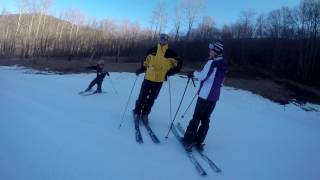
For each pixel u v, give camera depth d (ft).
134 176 14.46
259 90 92.32
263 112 56.80
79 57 185.68
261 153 21.50
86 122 20.90
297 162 21.15
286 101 82.43
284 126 38.65
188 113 30.40
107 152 16.37
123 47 200.75
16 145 15.16
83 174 13.62
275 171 18.47
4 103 23.17
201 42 162.20
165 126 22.99
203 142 21.17
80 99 30.76
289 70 138.21
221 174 16.56
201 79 18.81
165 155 17.49
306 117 65.67
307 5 150.41
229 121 32.19
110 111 25.43
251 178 16.78
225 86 91.50
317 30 143.43
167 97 46.03
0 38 201.05
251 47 154.71
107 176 13.91
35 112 21.58
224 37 165.58
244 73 127.13
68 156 14.99
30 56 184.55
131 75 83.10
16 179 12.23
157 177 14.84
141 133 20.38
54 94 32.58
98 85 39.99
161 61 22.49
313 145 28.30
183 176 15.48
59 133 17.75
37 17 211.82
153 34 195.83
